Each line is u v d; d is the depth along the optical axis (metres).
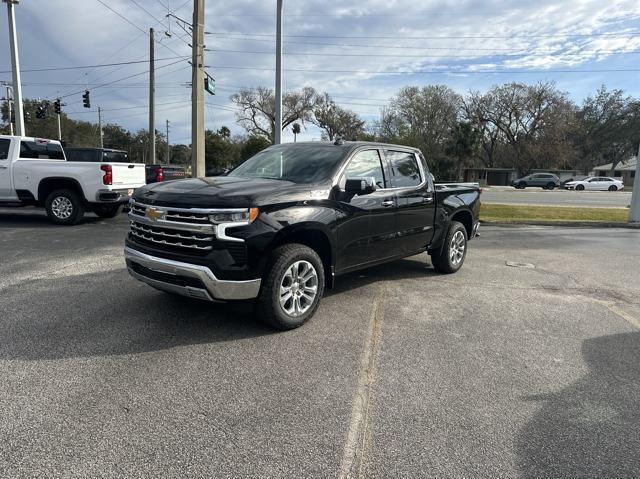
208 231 3.93
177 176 18.06
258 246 4.06
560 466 2.56
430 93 64.31
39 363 3.60
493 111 64.25
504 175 62.72
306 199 4.48
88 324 4.45
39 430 2.73
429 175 6.58
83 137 82.06
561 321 5.01
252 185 4.44
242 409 3.04
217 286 3.97
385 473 2.46
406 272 7.19
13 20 19.62
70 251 7.90
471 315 5.12
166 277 4.21
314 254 4.57
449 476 2.45
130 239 4.61
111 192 10.96
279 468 2.47
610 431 2.91
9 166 10.84
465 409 3.13
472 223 7.51
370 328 4.60
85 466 2.43
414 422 2.95
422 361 3.87
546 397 3.32
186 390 3.26
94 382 3.32
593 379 3.63
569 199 29.25
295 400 3.17
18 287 5.66
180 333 4.29
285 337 4.29
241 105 66.31
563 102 61.06
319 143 5.62
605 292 6.32
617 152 72.38
